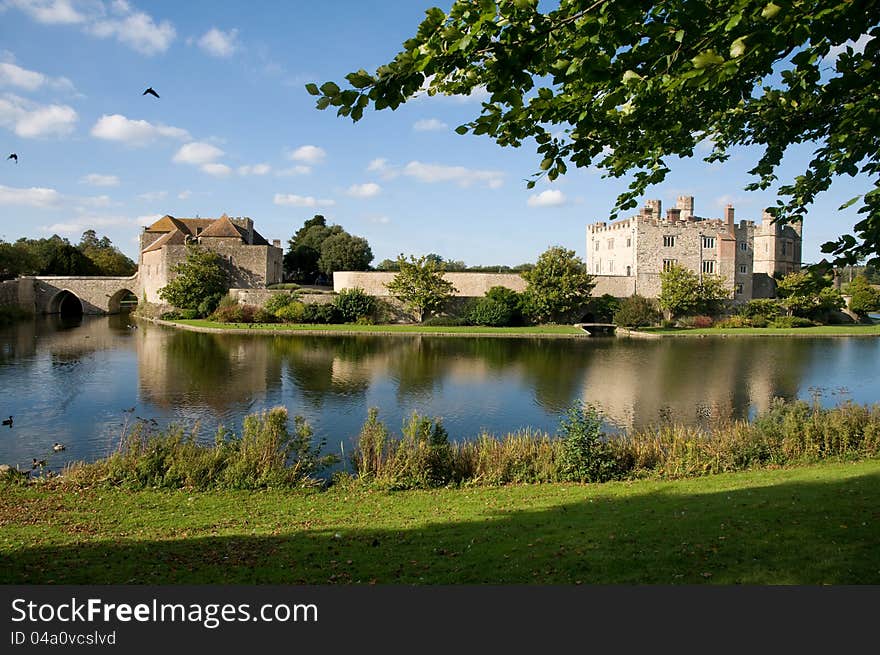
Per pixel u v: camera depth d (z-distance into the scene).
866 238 5.46
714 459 14.70
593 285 66.50
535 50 4.79
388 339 51.97
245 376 32.03
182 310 67.62
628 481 13.92
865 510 9.77
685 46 4.96
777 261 77.44
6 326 58.88
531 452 15.36
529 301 65.00
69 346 43.59
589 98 5.74
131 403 25.22
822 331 59.22
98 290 76.75
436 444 14.69
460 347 46.91
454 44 4.48
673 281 65.44
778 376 33.28
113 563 8.41
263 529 10.24
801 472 13.57
